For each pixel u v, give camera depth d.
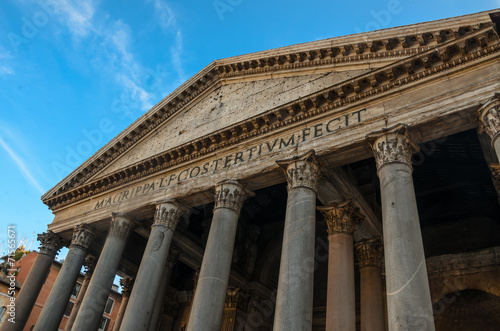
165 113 20.62
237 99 17.83
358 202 15.29
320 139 13.08
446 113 10.80
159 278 14.51
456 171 16.53
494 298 16.03
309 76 15.58
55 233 21.03
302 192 12.16
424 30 12.07
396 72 12.23
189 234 21.56
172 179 16.95
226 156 15.56
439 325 16.48
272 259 22.92
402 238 9.41
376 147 11.52
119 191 19.17
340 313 12.29
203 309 11.86
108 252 16.70
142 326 13.42
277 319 10.23
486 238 16.84
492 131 9.85
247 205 22.33
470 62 11.12
